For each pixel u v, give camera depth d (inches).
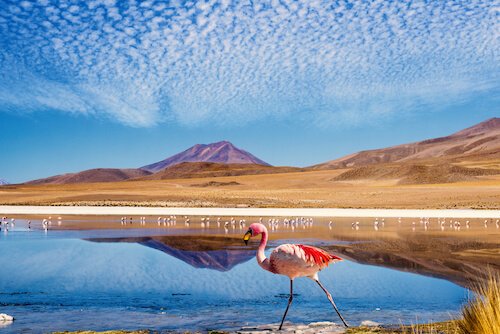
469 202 2551.7
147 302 462.0
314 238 1042.7
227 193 3772.1
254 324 376.8
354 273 613.6
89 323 378.0
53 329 360.8
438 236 1079.0
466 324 314.5
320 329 354.9
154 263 705.6
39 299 473.7
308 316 407.2
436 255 761.0
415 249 842.2
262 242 388.8
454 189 3388.3
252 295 497.0
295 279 580.7
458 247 863.7
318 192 3747.5
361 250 831.7
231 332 349.1
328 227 1381.6
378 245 904.3
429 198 2844.5
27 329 359.6
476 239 1008.9
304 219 1577.3
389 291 508.1
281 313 417.7
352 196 3238.2
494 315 286.2
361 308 437.4
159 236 1099.9
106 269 652.1
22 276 601.9
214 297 485.4
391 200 2851.9
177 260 733.3
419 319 392.2
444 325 351.6
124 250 851.4
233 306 446.6
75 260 736.3
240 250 845.8
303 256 360.8
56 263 708.0
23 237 1075.9
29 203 2647.6
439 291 503.8
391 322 381.7
